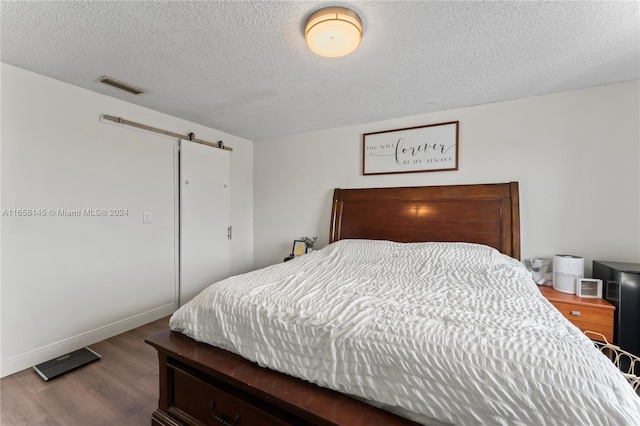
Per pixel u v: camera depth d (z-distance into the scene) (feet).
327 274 6.38
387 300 4.46
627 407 2.46
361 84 7.39
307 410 3.30
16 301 6.63
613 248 7.23
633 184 7.03
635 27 4.94
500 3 4.43
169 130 9.98
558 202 7.80
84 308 7.84
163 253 9.90
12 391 5.94
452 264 7.22
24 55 6.06
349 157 10.97
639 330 5.79
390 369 3.26
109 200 8.36
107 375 6.54
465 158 8.95
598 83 7.23
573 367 2.72
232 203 12.63
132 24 5.00
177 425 4.54
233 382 3.89
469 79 7.07
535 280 7.59
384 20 4.84
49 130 7.11
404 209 9.60
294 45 5.65
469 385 2.87
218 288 5.11
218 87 7.62
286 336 4.00
